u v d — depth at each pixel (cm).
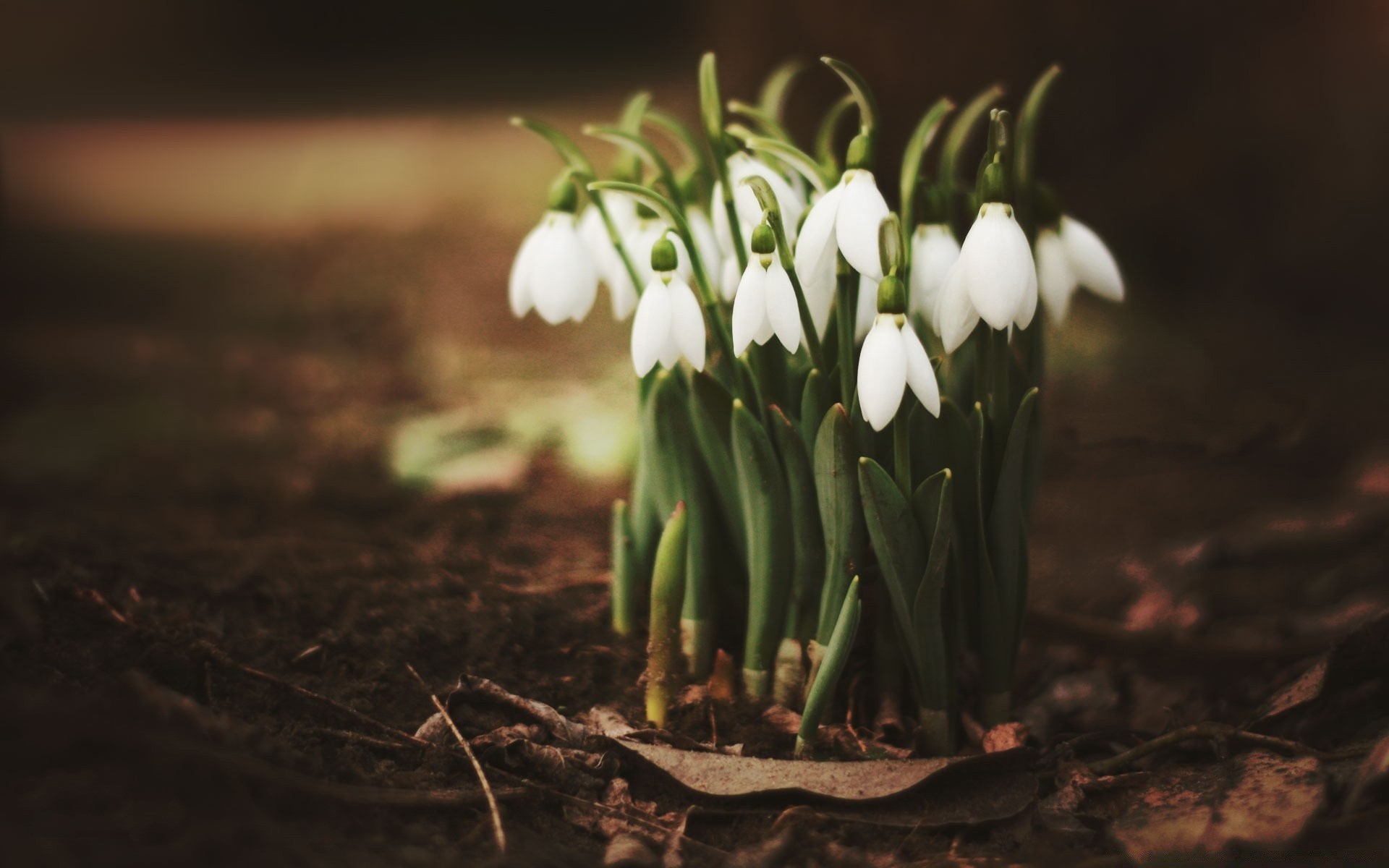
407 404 107
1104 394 98
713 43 136
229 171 261
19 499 79
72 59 480
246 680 57
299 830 51
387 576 67
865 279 56
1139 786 55
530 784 55
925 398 52
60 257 172
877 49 122
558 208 57
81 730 50
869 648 59
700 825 54
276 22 520
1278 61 115
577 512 79
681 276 57
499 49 485
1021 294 52
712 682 58
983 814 54
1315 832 51
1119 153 124
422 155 269
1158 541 74
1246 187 119
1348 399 92
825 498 55
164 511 77
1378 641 56
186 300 150
